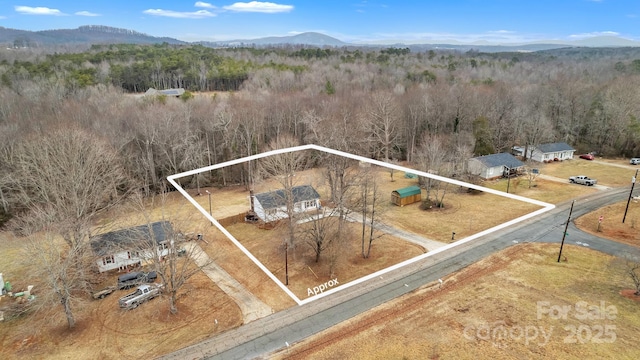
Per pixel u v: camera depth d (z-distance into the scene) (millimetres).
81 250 26250
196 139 52969
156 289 25719
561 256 29812
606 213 38094
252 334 22000
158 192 48812
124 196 41844
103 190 38438
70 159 34281
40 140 37219
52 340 21828
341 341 21203
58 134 36562
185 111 53469
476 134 58000
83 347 21250
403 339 21172
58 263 23141
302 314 23703
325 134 48219
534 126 60531
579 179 47750
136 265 30219
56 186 32188
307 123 55688
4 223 35625
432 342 20875
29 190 37938
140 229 30812
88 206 31844
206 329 22516
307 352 20484
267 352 20578
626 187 46094
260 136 57250
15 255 30922
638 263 28062
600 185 47188
